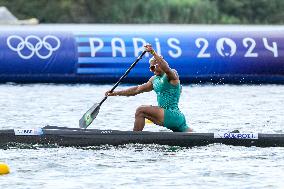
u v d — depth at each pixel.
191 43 72.88
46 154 36.66
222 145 38.31
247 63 73.25
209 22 179.38
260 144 38.41
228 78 73.38
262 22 188.12
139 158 36.03
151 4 178.25
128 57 71.81
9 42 71.81
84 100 60.19
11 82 72.38
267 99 61.19
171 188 30.62
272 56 73.62
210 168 34.09
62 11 176.12
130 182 31.52
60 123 48.06
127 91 40.25
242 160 35.66
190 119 49.72
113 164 34.72
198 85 72.00
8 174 32.78
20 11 174.88
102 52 71.94
